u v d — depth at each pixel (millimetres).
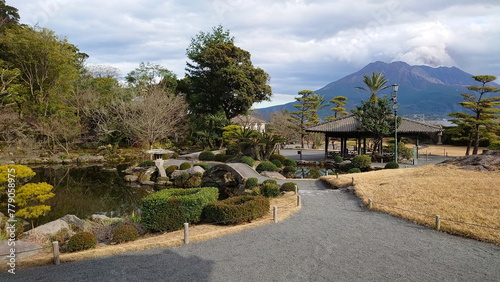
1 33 37094
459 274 7641
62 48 41656
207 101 52906
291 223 12367
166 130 43062
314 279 7508
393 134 34781
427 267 8062
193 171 28188
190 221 12664
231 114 54094
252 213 12727
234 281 7488
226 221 12211
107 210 19172
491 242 9648
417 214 12516
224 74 47281
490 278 7418
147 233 12328
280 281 7438
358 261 8523
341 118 38000
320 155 43000
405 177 19625
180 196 13141
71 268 8422
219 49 49312
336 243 9977
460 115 37812
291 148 56688
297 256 8945
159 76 53688
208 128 52500
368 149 42625
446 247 9445
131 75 53312
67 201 21219
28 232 12453
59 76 41156
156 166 29297
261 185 19625
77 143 46531
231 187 25844
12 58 37719
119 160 40281
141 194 24047
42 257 8992
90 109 45594
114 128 44375
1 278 7820
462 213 11836
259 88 49969
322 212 14117
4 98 30906
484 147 49031
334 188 20453
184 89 55594
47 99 40406
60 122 40562
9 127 32219
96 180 29094
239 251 9422
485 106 36469
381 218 12883
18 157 35688
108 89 48594
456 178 16844
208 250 9570
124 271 8172
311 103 56062
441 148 49375
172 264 8570
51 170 33312
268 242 10180
